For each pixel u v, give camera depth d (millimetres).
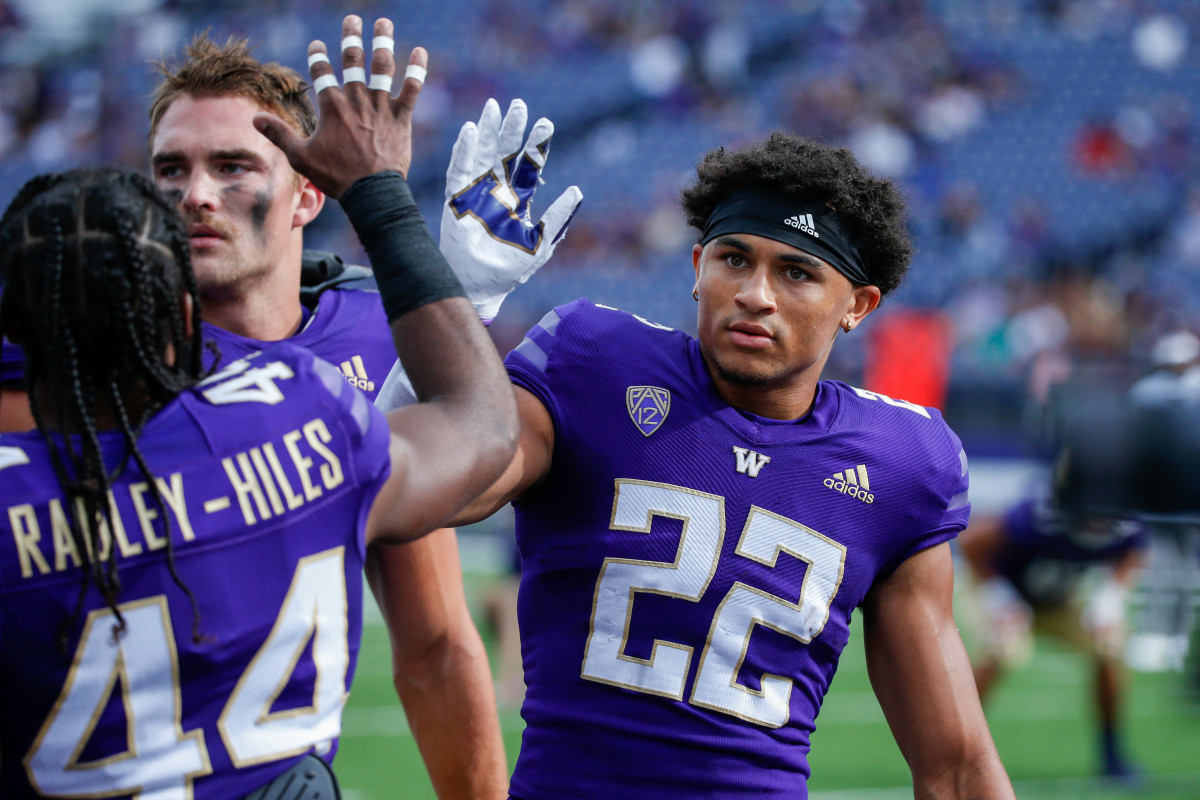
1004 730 12930
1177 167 33281
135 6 37281
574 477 4125
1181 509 8203
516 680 12859
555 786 3994
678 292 29844
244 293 4387
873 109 33375
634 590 4023
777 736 4094
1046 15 35781
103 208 2789
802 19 35188
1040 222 31500
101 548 2680
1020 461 24984
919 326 20609
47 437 2770
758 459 4133
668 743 3955
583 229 30969
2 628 2619
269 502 2848
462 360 3227
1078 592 11672
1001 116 33500
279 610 2848
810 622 4117
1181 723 13156
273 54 34500
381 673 14773
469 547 24188
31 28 37344
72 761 2672
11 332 2879
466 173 3988
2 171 33062
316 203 4637
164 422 2855
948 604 4438
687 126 33406
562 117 33656
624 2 35562
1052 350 24750
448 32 35219
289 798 2881
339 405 2998
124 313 2764
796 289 4117
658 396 4172
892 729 4449
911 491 4273
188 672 2742
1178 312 29219
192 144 4277
